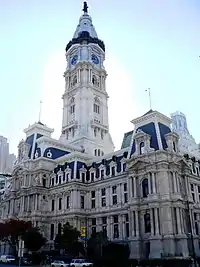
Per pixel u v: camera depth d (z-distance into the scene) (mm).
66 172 139625
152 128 118875
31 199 143875
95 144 174750
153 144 114062
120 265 86812
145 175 110062
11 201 153250
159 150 108312
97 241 99500
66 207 133875
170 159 108500
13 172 159250
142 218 106438
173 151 111812
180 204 102375
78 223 127125
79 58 199500
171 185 105000
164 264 82312
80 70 194750
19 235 116812
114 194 123438
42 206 141875
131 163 114750
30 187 144875
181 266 82000
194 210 114562
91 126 179375
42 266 93188
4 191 180000
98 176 134125
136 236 104250
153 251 97625
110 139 187625
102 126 185375
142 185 110812
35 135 166125
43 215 139500
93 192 134000
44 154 152625
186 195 109000
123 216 116438
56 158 156000
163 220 100000
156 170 107188
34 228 119750
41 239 114750
